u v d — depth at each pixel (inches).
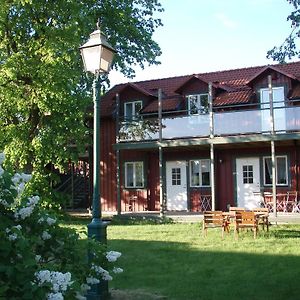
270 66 835.4
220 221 579.5
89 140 861.8
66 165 869.8
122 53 983.0
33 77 734.5
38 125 804.6
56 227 189.3
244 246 505.4
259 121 770.8
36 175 747.4
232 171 889.5
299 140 768.9
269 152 859.4
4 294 145.4
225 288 352.2
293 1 390.3
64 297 160.6
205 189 906.1
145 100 956.6
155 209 944.3
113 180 973.2
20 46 764.0
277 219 715.4
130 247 511.2
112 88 1075.9
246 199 872.9
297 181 835.4
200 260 443.5
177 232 621.6
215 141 785.6
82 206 1109.7
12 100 747.4
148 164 956.0
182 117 829.8
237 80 954.1
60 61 714.2
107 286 326.6
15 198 169.5
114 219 820.0
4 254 153.2
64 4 752.3
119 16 911.7
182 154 928.3
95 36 320.2
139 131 859.4
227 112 791.1
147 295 336.5
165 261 442.3
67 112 779.4
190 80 906.7
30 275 150.4
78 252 191.8
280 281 367.2
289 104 826.2
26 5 732.7
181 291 346.6
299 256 451.5
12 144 759.1
